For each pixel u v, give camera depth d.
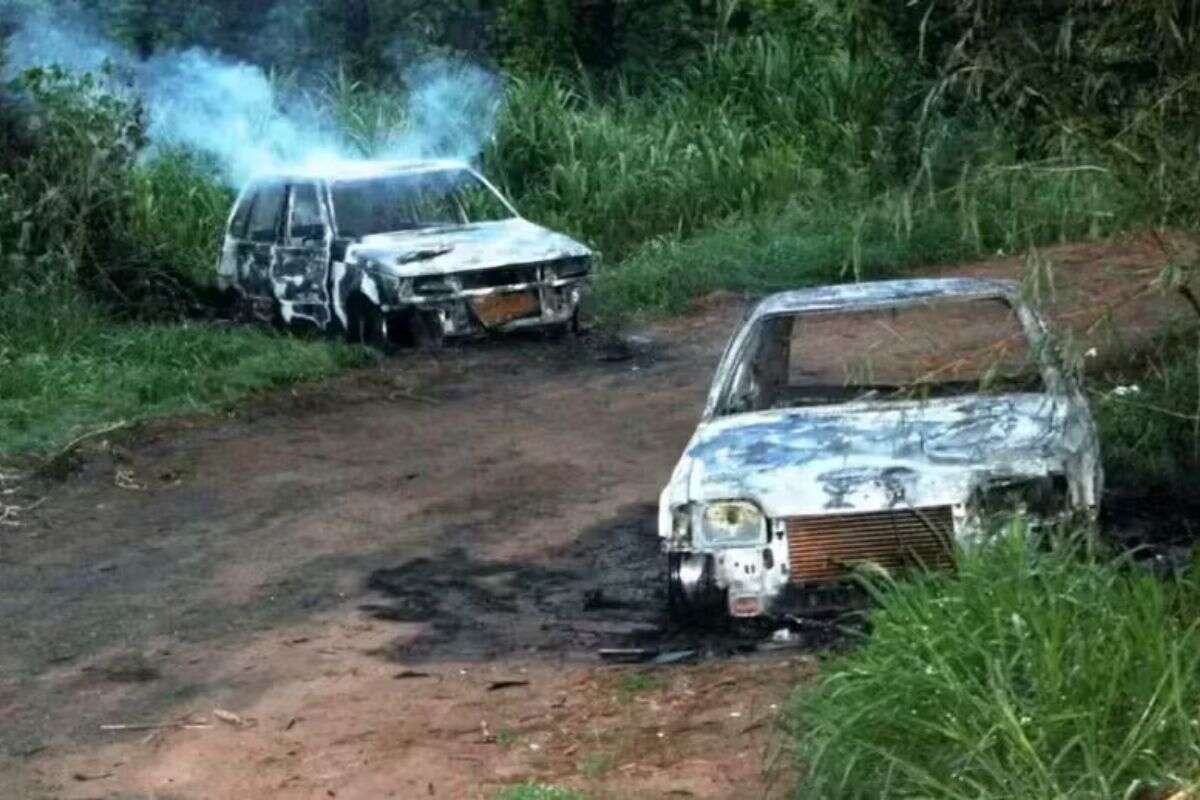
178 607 11.43
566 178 25.83
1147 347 13.61
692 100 27.94
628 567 11.73
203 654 10.44
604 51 30.77
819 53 28.08
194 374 17.77
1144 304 15.95
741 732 8.26
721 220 25.12
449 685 9.53
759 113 27.92
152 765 8.68
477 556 12.23
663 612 10.60
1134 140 7.02
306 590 11.65
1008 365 10.30
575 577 11.58
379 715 9.11
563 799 7.57
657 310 20.94
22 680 10.16
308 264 20.05
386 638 10.50
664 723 8.55
